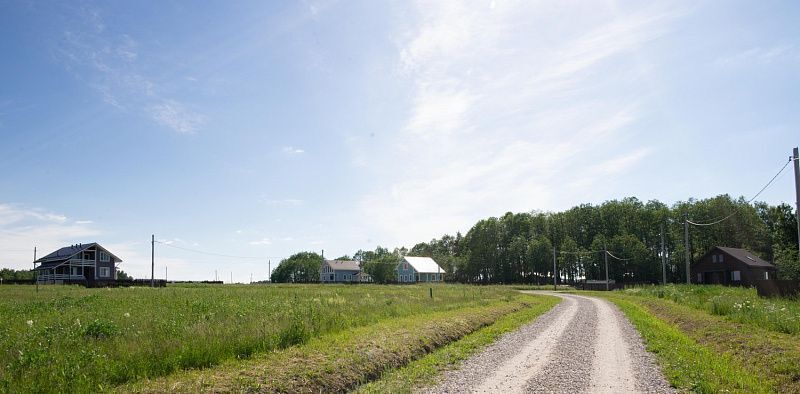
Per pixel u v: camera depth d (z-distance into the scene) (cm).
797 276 5138
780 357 1262
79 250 8631
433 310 2567
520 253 12044
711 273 7194
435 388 1130
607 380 1206
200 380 988
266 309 2189
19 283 7400
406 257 12475
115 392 893
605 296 5378
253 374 1059
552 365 1390
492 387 1138
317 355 1267
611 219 11375
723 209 9519
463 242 14962
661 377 1237
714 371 1242
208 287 5731
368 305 2580
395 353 1423
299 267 13938
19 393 850
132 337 1334
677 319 2416
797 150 2355
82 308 2384
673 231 10188
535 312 3131
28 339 1291
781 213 6481
